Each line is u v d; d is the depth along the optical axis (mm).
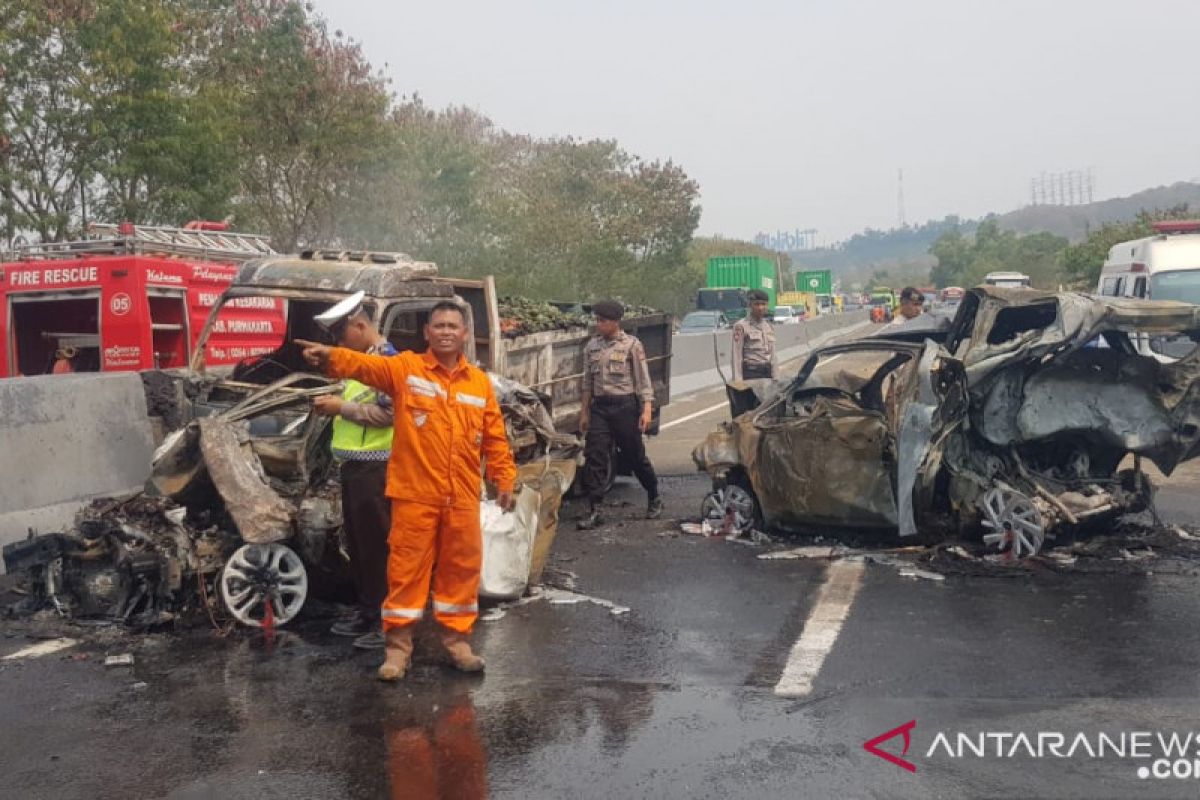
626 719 5273
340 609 7152
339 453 6234
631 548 9125
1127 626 6598
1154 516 9172
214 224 16766
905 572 8023
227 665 6125
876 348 8969
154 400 9484
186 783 4621
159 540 6766
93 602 6949
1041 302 8547
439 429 5754
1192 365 8672
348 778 4652
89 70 19984
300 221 25734
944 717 5219
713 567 8391
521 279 31516
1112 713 5230
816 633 6609
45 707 5512
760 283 52844
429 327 5855
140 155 20391
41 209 20234
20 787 4605
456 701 5539
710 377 27531
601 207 47781
